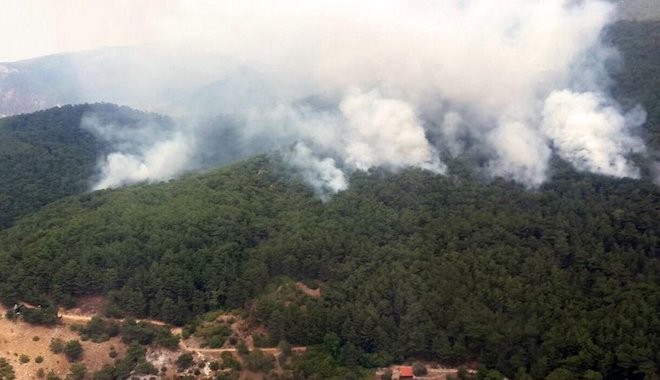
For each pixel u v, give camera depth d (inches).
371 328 6437.0
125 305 7185.0
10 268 7431.1
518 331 5974.4
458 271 6766.7
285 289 7101.4
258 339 6678.2
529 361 5876.0
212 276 7411.4
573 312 6058.1
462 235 7539.4
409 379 6131.9
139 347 6604.3
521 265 6801.2
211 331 6825.8
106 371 6299.2
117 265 7495.1
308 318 6584.6
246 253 7815.0
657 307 5910.4
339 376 6107.3
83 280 7347.4
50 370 6309.1
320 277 7411.4
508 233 7367.1
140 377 6368.1
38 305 7185.0
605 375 5575.8
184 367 6481.3
